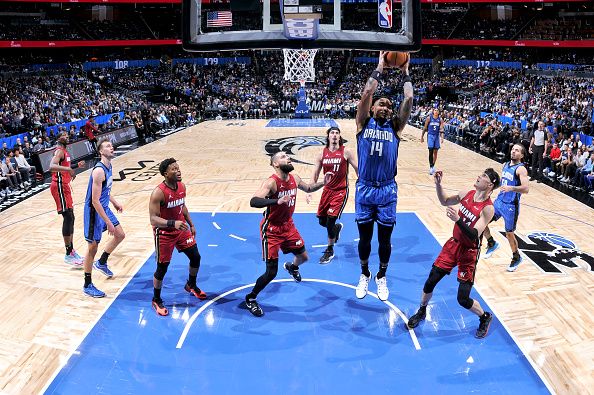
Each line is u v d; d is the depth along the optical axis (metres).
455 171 13.52
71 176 6.98
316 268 6.84
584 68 30.52
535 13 40.81
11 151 12.03
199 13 2.84
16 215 9.38
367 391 4.17
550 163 13.37
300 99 29.77
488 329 5.19
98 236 5.93
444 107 30.03
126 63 36.41
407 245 7.69
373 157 4.30
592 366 4.56
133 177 12.73
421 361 4.62
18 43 27.94
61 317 5.46
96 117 22.16
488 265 6.95
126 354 4.73
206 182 12.09
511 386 4.26
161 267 5.45
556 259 7.16
